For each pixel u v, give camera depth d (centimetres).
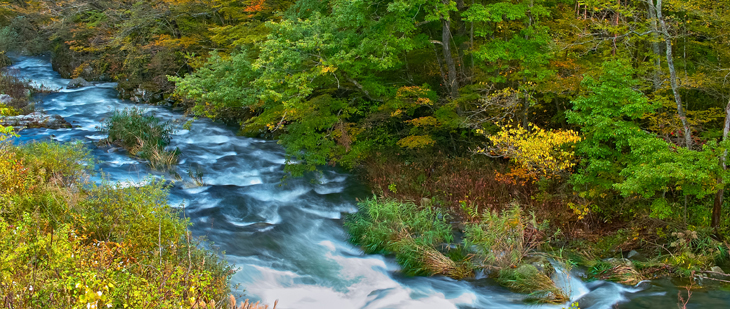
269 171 1459
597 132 913
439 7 1191
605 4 1124
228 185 1330
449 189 1253
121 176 1278
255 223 1107
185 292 561
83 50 2728
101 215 725
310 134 1357
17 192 767
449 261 923
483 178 1252
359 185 1363
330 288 864
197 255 728
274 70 1138
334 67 1173
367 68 1367
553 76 1209
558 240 1021
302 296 829
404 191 1275
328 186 1358
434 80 1570
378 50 1172
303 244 1030
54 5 2595
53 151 1035
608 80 953
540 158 1007
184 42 2184
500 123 1339
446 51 1318
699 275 835
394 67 1401
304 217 1165
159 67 2359
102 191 767
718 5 1030
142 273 587
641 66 1093
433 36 1511
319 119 1327
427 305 801
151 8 2317
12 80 2380
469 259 948
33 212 693
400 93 1293
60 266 535
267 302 794
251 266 905
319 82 1290
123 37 2380
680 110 955
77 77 2708
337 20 1145
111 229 677
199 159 1534
